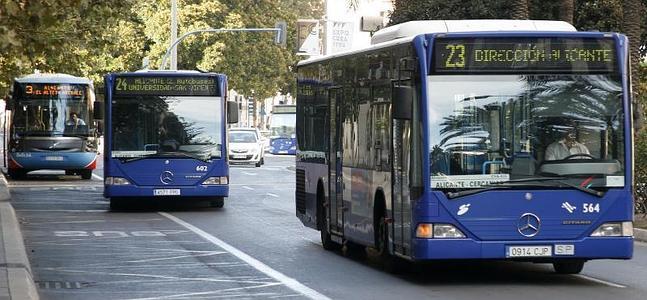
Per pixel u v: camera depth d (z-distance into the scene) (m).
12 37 30.95
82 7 37.50
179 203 57.56
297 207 39.69
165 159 50.47
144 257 33.62
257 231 42.31
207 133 51.00
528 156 26.03
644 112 46.25
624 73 26.42
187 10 127.44
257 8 144.62
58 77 79.56
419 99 26.14
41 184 74.94
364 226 30.84
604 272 29.69
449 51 26.06
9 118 79.56
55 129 79.12
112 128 50.34
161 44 124.56
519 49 26.17
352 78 32.06
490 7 59.00
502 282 27.59
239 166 108.75
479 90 26.08
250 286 27.03
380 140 29.28
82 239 39.34
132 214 50.75
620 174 26.28
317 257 33.56
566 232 26.03
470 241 25.78
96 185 73.62
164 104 50.59
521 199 25.92
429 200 25.81
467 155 25.92
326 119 35.06
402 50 27.31
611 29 62.12
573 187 26.05
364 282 27.70
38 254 34.56
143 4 121.94
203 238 39.56
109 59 115.81
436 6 60.59
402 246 27.41
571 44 26.31
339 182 33.56
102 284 27.61
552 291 25.88
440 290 26.16
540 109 26.14
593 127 26.27
